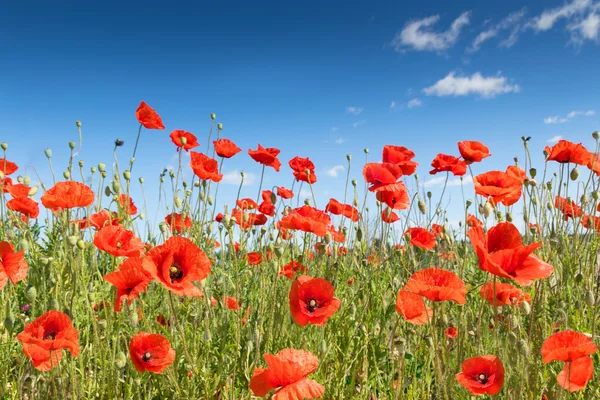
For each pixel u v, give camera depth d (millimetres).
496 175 1193
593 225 1405
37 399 979
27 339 798
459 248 1442
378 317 1195
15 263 897
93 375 1016
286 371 753
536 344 972
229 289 1275
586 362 758
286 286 1130
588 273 1341
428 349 1155
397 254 1315
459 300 862
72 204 980
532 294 1286
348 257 1542
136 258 858
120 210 1291
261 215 1494
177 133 1447
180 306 1119
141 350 887
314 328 1163
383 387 1056
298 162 1549
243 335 1103
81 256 1072
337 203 1532
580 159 1356
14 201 1214
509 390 913
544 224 1407
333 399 994
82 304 1078
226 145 1444
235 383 1006
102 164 1363
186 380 1003
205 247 1398
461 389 998
